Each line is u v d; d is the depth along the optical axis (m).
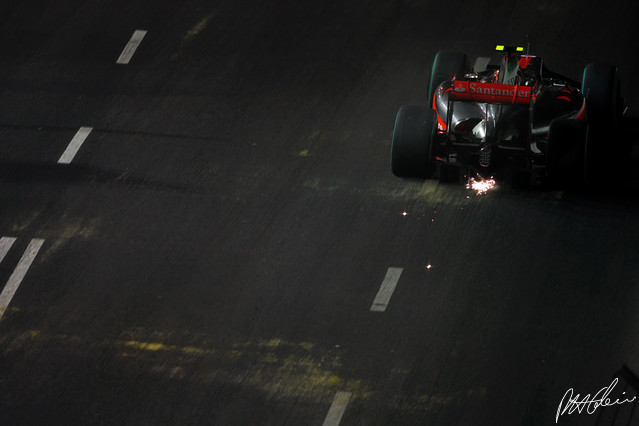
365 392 32.22
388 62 53.03
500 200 41.62
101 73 52.06
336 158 45.00
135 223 40.72
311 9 58.19
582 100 43.09
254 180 43.44
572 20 56.38
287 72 52.16
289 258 38.59
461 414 31.38
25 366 33.62
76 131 46.91
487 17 56.88
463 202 41.53
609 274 37.50
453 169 43.78
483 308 35.84
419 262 38.22
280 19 57.19
